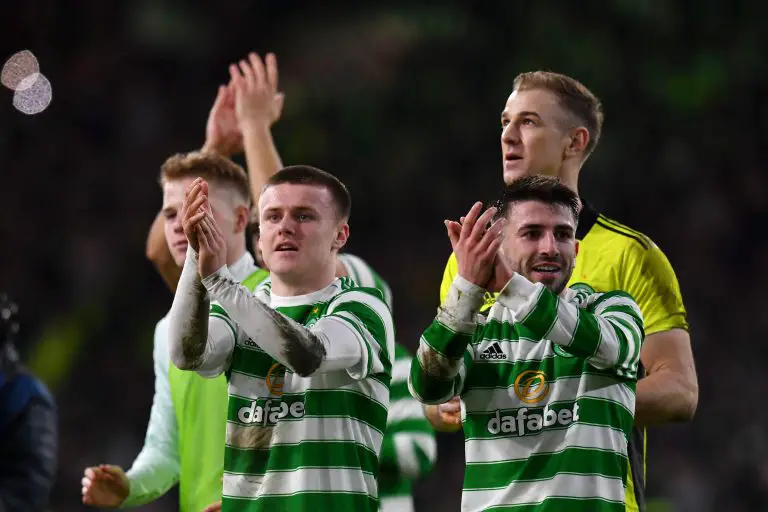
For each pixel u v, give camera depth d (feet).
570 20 189.88
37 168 187.21
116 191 187.93
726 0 189.57
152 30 191.21
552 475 43.88
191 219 42.93
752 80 189.16
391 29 189.78
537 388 44.62
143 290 183.11
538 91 55.52
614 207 187.32
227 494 45.98
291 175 46.96
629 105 188.34
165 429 59.88
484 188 187.83
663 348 52.90
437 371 43.39
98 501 58.29
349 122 187.62
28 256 183.32
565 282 44.93
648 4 187.62
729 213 187.11
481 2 190.90
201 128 192.24
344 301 46.19
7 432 52.54
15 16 192.24
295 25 193.98
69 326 177.88
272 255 46.52
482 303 42.80
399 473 56.65
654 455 165.58
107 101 190.90
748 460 166.61
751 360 179.93
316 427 45.42
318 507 44.83
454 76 189.06
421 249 185.88
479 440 45.14
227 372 46.98
